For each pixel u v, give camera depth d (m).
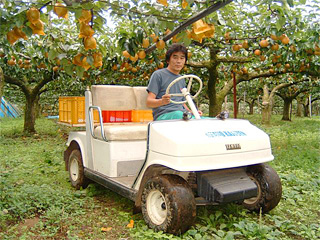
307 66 7.43
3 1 2.51
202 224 3.44
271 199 3.55
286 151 7.82
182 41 3.46
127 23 5.44
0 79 2.94
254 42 6.34
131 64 6.30
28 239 3.04
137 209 3.56
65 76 8.91
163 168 3.40
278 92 23.33
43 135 11.89
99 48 3.39
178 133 3.02
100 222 3.50
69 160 5.02
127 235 3.19
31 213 3.69
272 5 3.60
